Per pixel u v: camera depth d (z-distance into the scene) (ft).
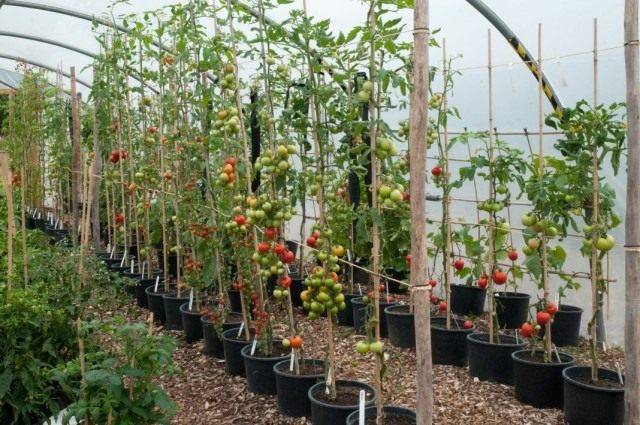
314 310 12.44
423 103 8.56
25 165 33.12
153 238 24.20
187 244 22.41
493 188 16.78
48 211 43.32
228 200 17.19
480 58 20.83
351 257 20.31
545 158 15.65
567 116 13.98
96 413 10.26
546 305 14.76
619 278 17.97
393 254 20.95
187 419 14.20
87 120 31.91
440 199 20.81
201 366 17.43
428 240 24.63
